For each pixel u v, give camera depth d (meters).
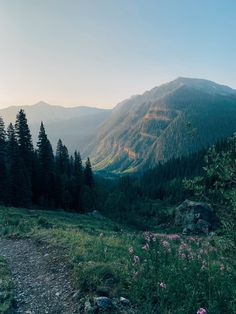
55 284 13.05
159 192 150.00
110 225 56.84
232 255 9.13
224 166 8.93
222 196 9.11
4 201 61.38
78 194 86.25
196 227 62.50
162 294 10.09
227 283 9.79
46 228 28.48
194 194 9.52
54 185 75.88
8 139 68.62
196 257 12.12
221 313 8.96
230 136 9.23
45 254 17.88
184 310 9.18
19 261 17.33
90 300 10.77
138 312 9.89
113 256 15.20
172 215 93.75
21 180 63.06
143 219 99.31
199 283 10.25
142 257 13.51
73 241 19.05
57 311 10.78
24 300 11.89
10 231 26.27
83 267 13.22
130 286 11.23
